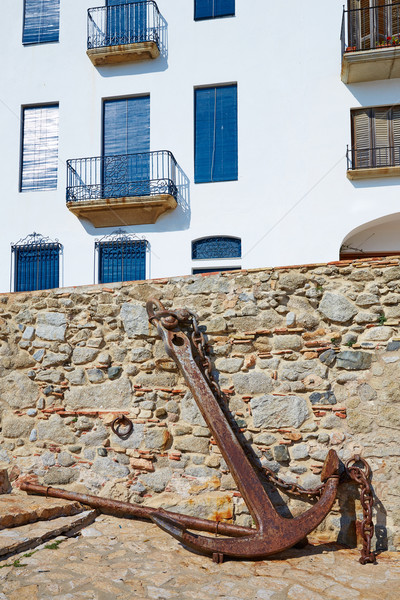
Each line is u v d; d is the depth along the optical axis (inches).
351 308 211.9
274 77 517.0
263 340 218.7
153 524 210.7
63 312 244.2
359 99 500.4
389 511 196.5
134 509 209.6
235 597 150.2
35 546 181.2
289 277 219.5
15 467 239.0
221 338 223.1
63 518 205.6
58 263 546.3
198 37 536.7
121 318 235.9
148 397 228.2
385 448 201.6
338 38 509.7
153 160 531.5
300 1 519.5
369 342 208.8
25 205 556.4
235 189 515.5
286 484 204.4
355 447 204.5
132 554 179.2
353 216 491.8
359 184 493.7
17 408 244.1
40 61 568.1
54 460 235.5
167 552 181.8
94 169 545.6
